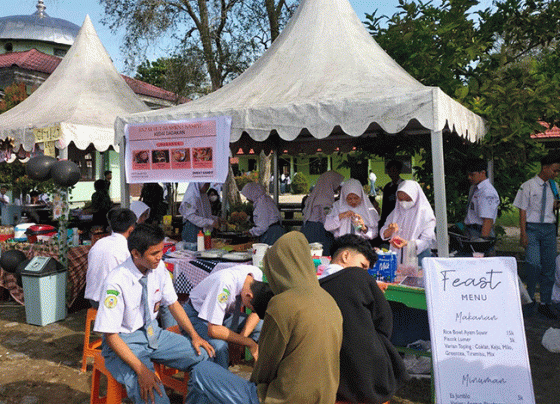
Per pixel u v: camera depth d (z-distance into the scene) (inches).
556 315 224.7
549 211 231.6
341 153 384.5
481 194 213.2
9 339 207.8
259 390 88.8
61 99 317.4
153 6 572.1
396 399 151.5
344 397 94.3
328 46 220.4
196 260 194.5
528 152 317.4
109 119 300.2
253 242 255.3
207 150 197.2
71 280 242.2
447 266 122.0
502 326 116.1
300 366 83.0
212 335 129.8
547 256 234.7
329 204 249.3
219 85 634.8
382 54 231.8
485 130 267.7
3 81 775.7
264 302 111.4
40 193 451.2
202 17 616.7
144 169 216.4
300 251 90.4
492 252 213.8
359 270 104.3
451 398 114.0
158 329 130.1
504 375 113.3
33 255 249.3
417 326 165.0
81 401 152.1
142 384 113.2
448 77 308.0
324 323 84.7
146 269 124.2
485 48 331.3
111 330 115.6
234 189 647.1
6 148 290.5
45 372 173.3
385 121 162.6
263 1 631.2
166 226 313.7
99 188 351.9
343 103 168.1
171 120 206.2
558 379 163.6
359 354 93.7
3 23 1177.4
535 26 349.1
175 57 617.6
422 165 331.0
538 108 281.6
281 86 203.8
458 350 116.3
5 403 150.1
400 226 183.8
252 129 185.2
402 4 349.4
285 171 1251.2
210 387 103.0
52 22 1216.2
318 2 236.7
